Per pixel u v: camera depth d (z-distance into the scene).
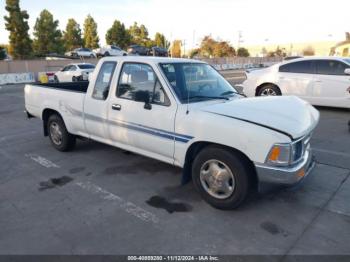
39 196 3.97
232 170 3.35
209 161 3.53
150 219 3.40
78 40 60.09
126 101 4.26
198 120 3.49
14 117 9.30
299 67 9.23
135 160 5.23
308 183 4.23
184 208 3.63
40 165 5.07
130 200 3.84
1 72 25.06
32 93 6.01
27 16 40.91
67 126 5.35
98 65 4.72
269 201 3.75
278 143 3.06
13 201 3.85
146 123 4.02
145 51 44.84
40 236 3.11
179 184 4.29
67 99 5.21
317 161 5.03
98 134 4.86
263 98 4.00
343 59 8.62
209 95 4.07
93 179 4.48
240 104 3.65
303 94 9.16
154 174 4.63
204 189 3.65
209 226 3.26
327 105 8.87
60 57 41.69
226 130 3.28
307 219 3.37
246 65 45.56
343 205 3.65
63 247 2.94
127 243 2.99
